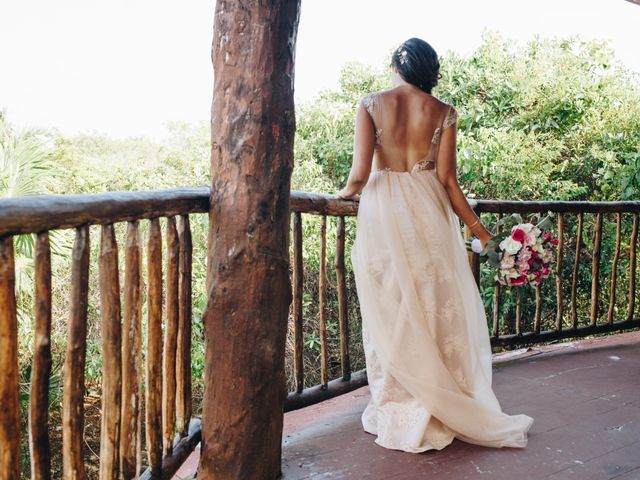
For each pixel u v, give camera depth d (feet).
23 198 4.27
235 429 6.13
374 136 7.61
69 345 4.79
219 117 5.95
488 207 10.87
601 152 24.17
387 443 7.54
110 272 5.19
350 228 23.34
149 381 6.01
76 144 29.55
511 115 27.58
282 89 5.98
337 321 24.16
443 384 7.34
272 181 6.02
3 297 4.09
